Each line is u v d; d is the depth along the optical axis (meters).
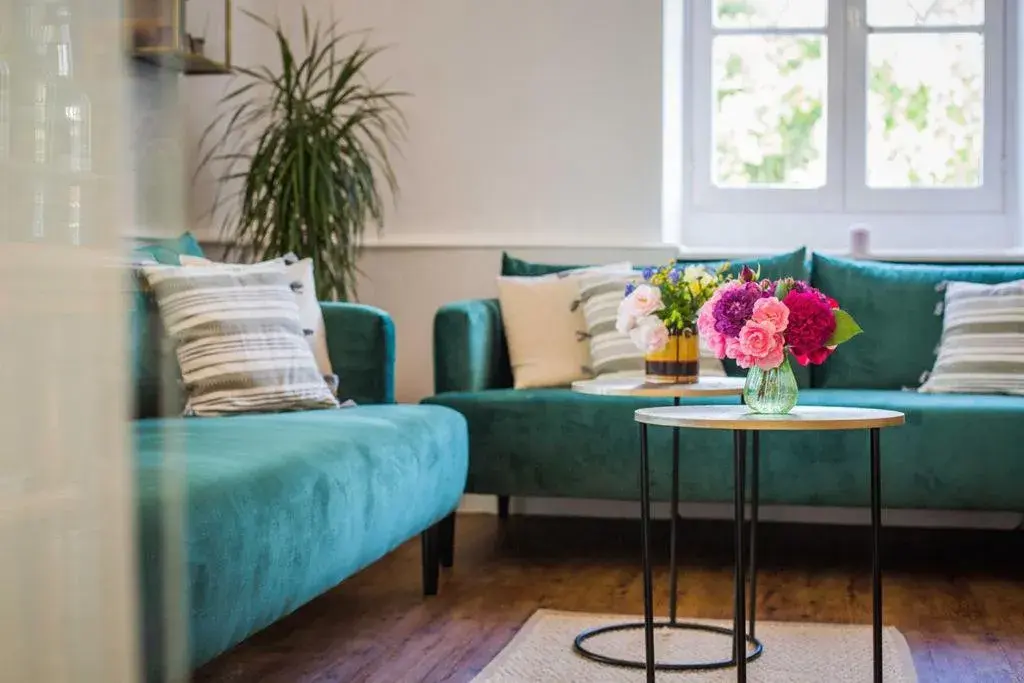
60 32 0.86
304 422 2.54
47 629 0.88
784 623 2.77
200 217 4.02
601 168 4.26
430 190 4.34
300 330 3.05
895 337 3.76
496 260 4.27
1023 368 3.45
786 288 2.26
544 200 4.29
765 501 3.31
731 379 2.92
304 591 2.02
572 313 3.78
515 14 4.29
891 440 3.22
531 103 4.29
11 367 0.87
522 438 3.41
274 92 4.39
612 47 4.24
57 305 0.87
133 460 0.90
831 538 3.91
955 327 3.61
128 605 0.89
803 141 4.47
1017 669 2.39
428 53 4.33
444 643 2.61
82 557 0.88
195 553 1.60
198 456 1.97
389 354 3.29
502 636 2.68
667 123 4.31
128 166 0.88
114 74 0.87
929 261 4.13
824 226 4.45
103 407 0.89
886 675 2.33
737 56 4.50
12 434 0.87
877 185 4.45
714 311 2.26
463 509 4.38
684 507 4.22
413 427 2.74
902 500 3.24
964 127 4.40
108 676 0.89
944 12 4.39
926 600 3.03
